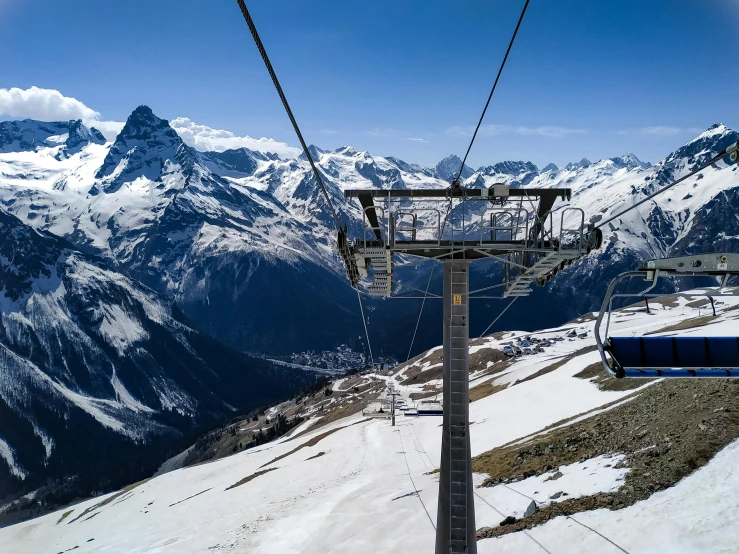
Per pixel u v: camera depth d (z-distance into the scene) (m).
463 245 18.28
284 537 48.66
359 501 54.00
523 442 58.41
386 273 20.78
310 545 44.03
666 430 38.69
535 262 18.78
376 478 67.12
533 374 126.62
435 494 48.22
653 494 30.88
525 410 81.88
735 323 99.38
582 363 100.75
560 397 82.50
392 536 41.22
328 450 100.75
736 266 12.74
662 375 13.44
